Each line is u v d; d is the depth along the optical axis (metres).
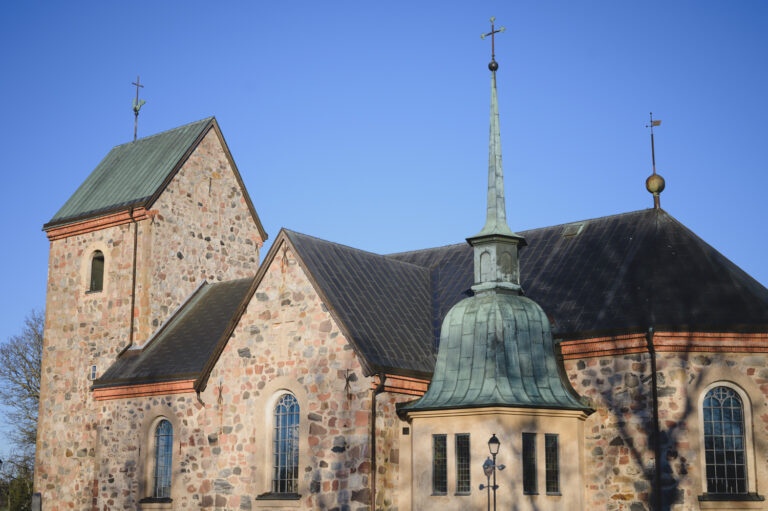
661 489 27.45
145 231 39.44
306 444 29.42
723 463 27.59
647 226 33.34
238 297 38.75
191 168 41.66
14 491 51.97
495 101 32.59
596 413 29.03
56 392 40.81
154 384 34.84
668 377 28.03
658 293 29.73
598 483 28.58
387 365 29.03
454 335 29.86
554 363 29.28
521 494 26.97
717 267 30.23
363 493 27.88
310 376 29.83
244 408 31.41
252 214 44.28
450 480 27.84
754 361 27.88
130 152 44.28
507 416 27.34
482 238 30.95
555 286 32.62
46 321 42.03
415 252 39.47
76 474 39.16
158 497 34.38
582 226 35.44
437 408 28.22
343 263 32.75
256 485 30.44
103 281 40.34
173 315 39.72
